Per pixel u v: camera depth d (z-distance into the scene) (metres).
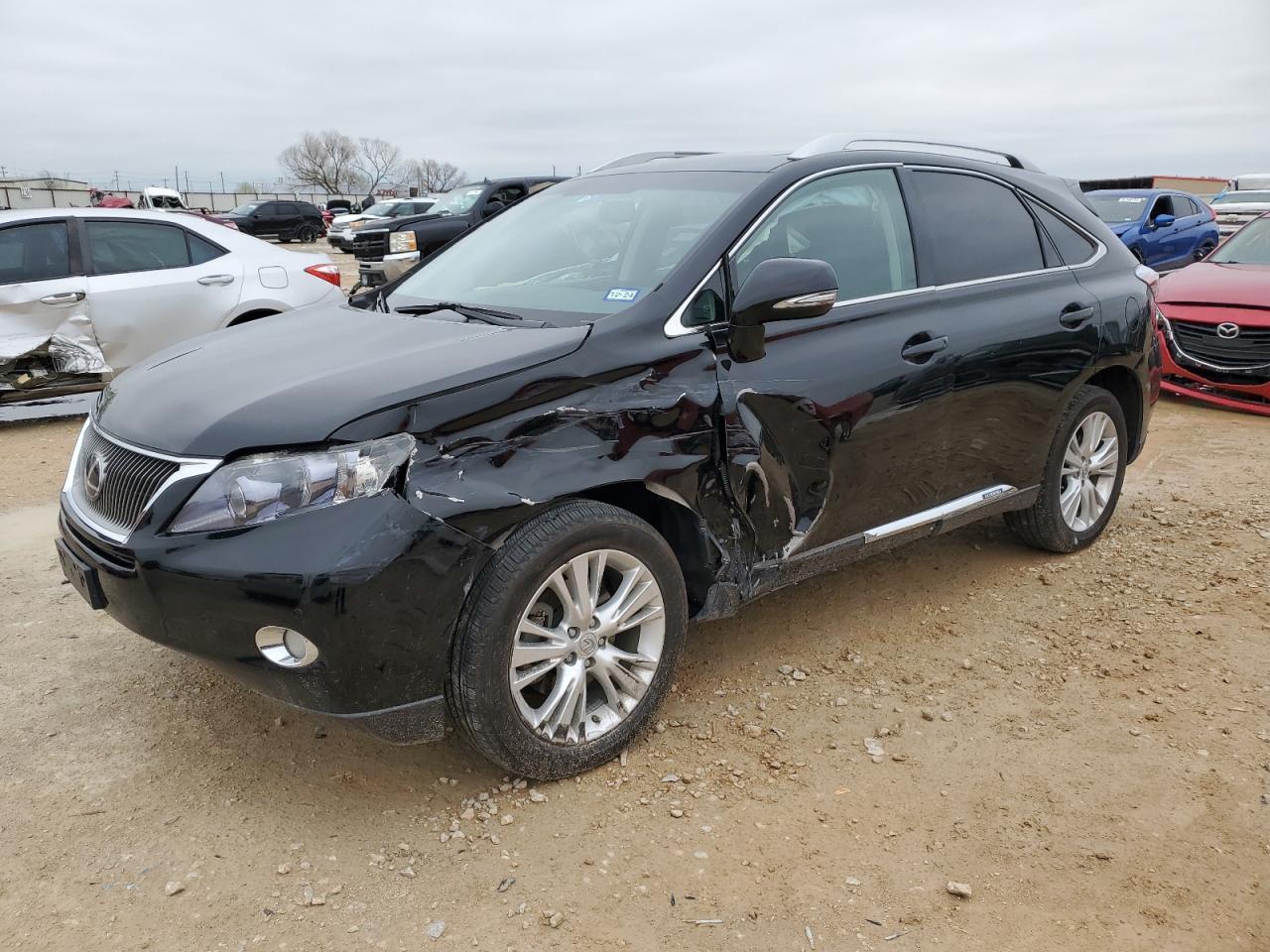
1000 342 3.88
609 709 2.96
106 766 2.99
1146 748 3.10
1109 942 2.31
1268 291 7.82
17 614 4.04
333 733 3.17
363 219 28.58
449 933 2.33
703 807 2.79
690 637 3.82
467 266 3.90
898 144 4.07
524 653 2.70
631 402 2.87
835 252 3.51
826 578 4.39
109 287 7.38
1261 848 2.64
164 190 48.00
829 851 2.62
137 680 3.50
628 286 3.21
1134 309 4.56
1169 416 7.85
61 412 8.26
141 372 3.27
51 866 2.55
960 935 2.33
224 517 2.47
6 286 7.06
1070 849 2.63
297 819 2.74
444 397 2.59
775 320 2.99
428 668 2.58
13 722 3.22
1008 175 4.30
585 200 3.90
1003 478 4.11
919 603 4.14
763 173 3.52
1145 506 5.45
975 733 3.18
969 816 2.76
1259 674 3.56
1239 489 5.78
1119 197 15.95
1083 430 4.50
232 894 2.45
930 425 3.67
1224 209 19.83
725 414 3.04
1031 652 3.73
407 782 2.91
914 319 3.62
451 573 2.54
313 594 2.39
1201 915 2.40
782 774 2.95
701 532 3.08
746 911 2.40
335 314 3.67
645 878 2.51
